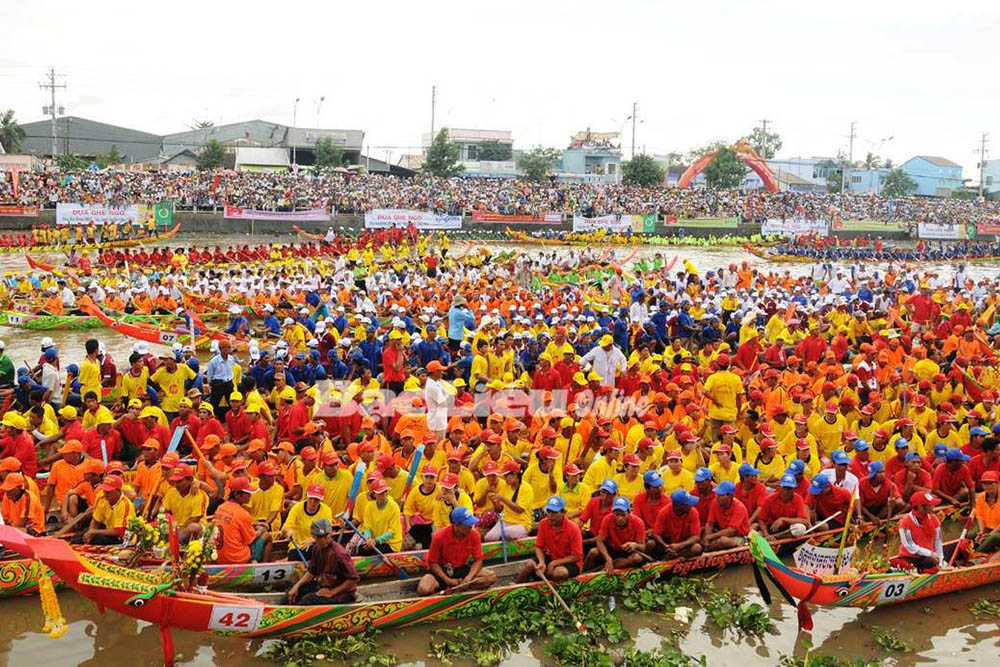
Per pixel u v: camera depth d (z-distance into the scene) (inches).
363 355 817.5
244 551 483.5
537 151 5251.0
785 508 534.0
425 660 432.1
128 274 1438.2
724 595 502.0
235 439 630.5
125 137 4953.3
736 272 1525.6
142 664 421.4
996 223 3294.8
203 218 2493.8
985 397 751.7
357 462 542.0
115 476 482.6
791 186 5462.6
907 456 584.7
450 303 1178.6
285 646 434.6
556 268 1631.4
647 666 426.9
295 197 2915.8
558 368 732.0
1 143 3863.2
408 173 4522.6
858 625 477.4
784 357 889.5
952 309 1180.5
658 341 1021.2
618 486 533.6
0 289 1229.1
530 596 476.1
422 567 506.6
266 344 1034.7
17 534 369.4
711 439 685.3
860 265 2095.2
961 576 502.6
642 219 2903.5
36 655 424.8
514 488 526.9
